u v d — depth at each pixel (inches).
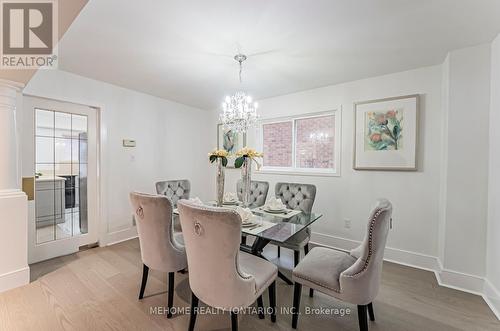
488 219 80.9
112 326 65.5
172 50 87.0
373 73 109.5
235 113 99.5
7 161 85.1
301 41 80.0
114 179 131.6
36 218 106.2
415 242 105.3
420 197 104.1
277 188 116.3
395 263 108.0
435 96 100.0
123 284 87.6
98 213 125.9
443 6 61.6
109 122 128.3
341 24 69.9
